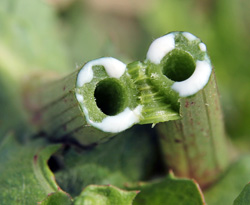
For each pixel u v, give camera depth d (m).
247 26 0.13
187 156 0.09
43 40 0.11
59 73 0.11
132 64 0.07
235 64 0.13
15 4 0.11
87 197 0.07
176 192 0.09
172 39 0.07
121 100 0.07
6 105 0.10
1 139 0.10
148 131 0.09
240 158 0.10
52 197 0.08
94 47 0.13
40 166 0.09
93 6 0.15
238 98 0.12
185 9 0.13
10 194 0.09
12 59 0.11
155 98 0.07
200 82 0.07
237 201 0.08
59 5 0.14
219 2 0.13
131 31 0.15
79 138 0.08
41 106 0.09
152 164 0.10
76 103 0.07
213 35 0.13
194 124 0.08
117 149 0.09
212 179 0.09
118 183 0.09
